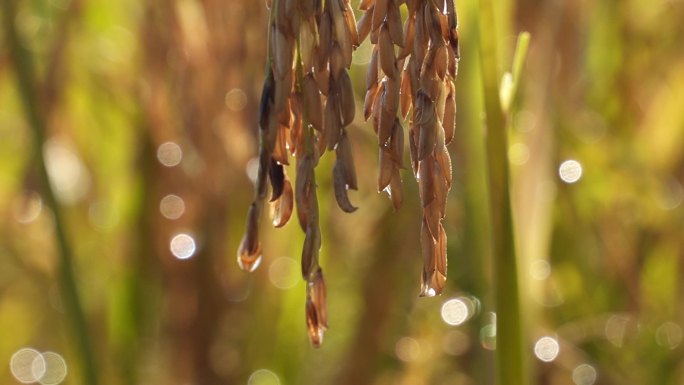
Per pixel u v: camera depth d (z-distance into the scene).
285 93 0.39
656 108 0.81
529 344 0.58
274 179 0.40
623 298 0.76
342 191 0.40
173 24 0.58
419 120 0.40
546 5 0.66
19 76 0.56
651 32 0.82
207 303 0.72
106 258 0.77
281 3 0.39
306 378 0.74
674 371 0.73
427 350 0.72
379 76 0.40
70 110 0.75
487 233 0.59
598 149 0.78
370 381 0.71
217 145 0.62
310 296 0.41
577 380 0.71
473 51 0.57
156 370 0.73
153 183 0.71
